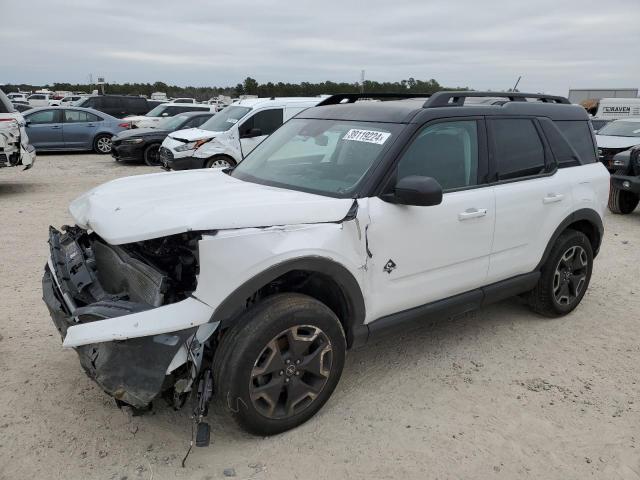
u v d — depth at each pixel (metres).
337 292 3.22
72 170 14.66
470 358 4.08
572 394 3.62
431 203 3.07
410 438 3.11
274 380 2.95
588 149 4.84
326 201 3.11
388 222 3.26
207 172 4.19
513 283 4.24
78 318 2.78
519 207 4.06
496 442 3.09
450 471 2.85
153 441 3.03
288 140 4.11
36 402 3.33
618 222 9.23
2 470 2.75
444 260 3.63
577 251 4.73
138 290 2.94
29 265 5.92
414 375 3.81
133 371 2.65
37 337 4.18
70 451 2.92
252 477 2.77
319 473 2.81
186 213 2.73
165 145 12.44
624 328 4.69
